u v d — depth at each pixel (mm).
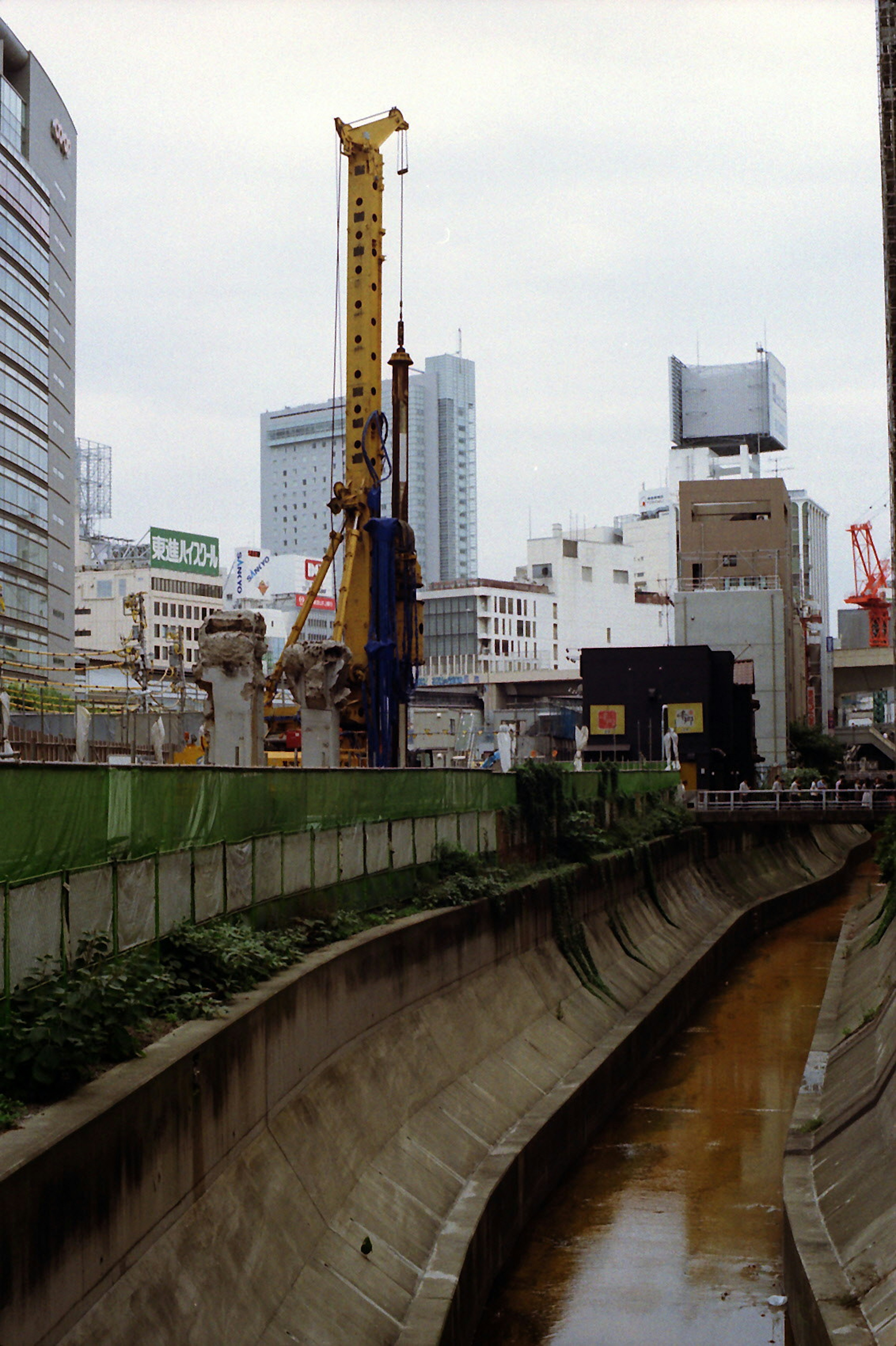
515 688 175500
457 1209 26953
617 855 60094
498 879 43188
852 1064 38031
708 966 62500
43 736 51531
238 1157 20188
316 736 54375
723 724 107188
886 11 70625
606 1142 38344
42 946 17219
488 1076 34375
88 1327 14461
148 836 20984
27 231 100188
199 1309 16828
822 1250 24938
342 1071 26375
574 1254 29703
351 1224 23156
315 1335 19359
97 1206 14852
